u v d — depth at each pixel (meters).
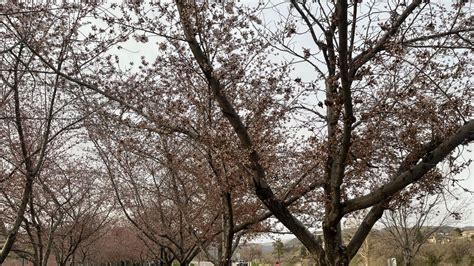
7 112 10.89
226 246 8.88
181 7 7.23
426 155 6.31
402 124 7.24
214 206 10.70
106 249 37.88
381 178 8.40
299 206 10.12
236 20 8.24
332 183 6.66
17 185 12.07
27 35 8.77
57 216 15.65
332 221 6.68
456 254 37.81
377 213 6.96
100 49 9.06
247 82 8.95
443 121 6.66
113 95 8.82
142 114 8.16
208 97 8.44
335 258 6.70
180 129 8.16
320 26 6.84
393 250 34.25
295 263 50.03
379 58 6.84
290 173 9.52
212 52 8.40
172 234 14.12
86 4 9.12
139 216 14.09
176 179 12.91
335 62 6.59
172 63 8.59
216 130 8.12
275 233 12.17
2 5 8.39
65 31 9.10
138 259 40.59
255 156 7.10
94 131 12.56
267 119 8.86
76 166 15.76
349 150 6.94
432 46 6.73
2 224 13.01
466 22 6.98
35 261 13.41
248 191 8.65
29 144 11.67
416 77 7.08
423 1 6.39
